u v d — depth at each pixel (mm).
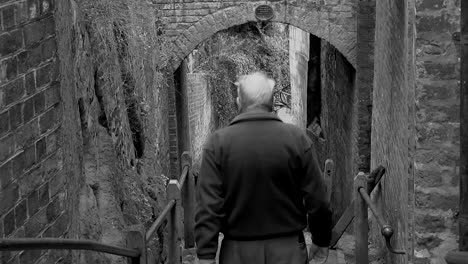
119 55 7871
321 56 15625
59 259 4426
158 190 8500
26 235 3926
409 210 5871
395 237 6887
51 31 4414
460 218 3949
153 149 9031
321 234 3945
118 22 7789
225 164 3764
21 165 3881
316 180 3807
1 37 3662
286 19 10812
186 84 14320
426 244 5535
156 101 10008
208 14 10977
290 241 3844
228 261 3842
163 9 10953
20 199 3854
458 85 5297
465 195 3922
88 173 5867
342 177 12672
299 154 3768
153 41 10000
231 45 19562
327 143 14820
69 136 4922
